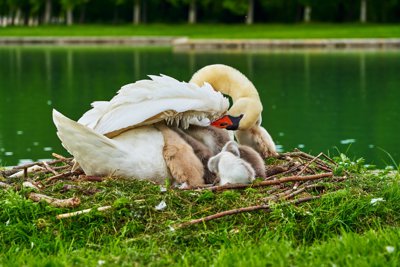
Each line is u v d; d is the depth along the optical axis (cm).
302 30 8150
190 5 9944
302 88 3659
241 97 1198
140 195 1022
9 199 1008
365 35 7181
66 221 984
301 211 988
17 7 10506
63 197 1038
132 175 1085
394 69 4538
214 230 962
